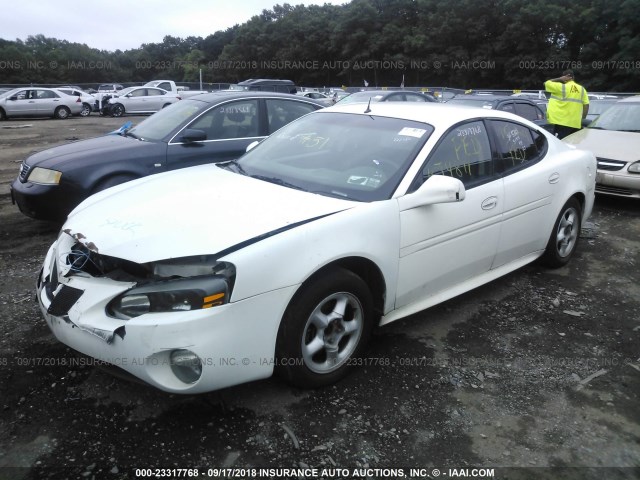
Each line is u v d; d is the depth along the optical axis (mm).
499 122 4008
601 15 49156
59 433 2502
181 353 2352
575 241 4848
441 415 2723
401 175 3205
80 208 3270
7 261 4762
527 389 2979
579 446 2535
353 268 3016
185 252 2428
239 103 6238
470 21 55625
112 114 26250
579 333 3643
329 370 2875
